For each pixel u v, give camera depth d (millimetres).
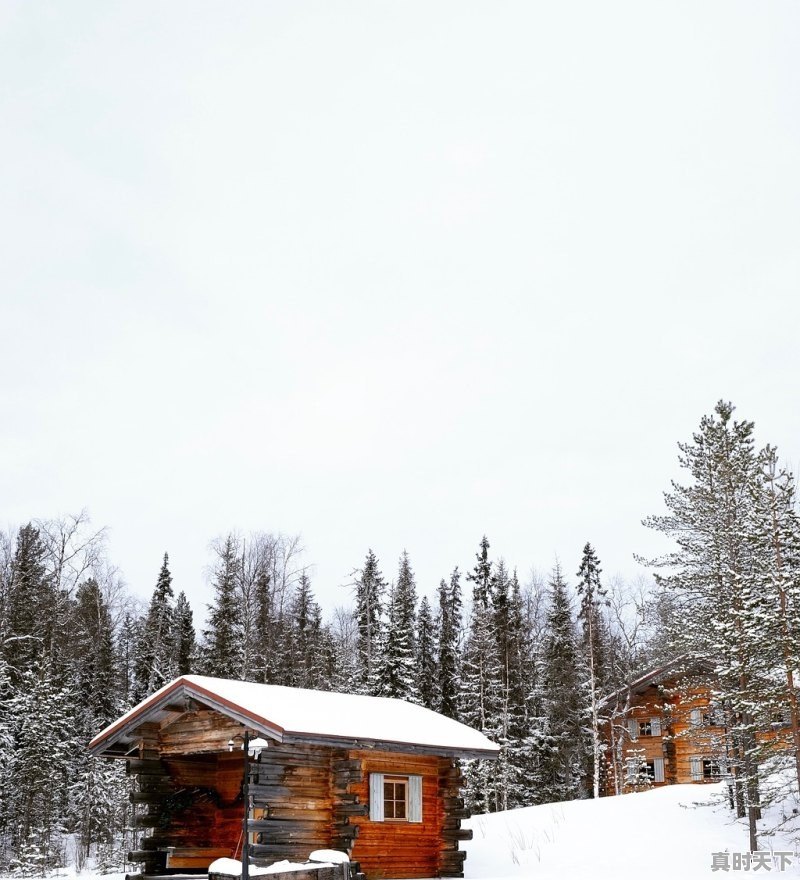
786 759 26547
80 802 47469
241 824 22641
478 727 55281
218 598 57750
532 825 31344
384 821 22578
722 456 32188
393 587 65125
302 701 22516
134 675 67312
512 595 71938
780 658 25062
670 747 46531
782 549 25734
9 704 43406
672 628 34781
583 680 56906
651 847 27312
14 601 53844
